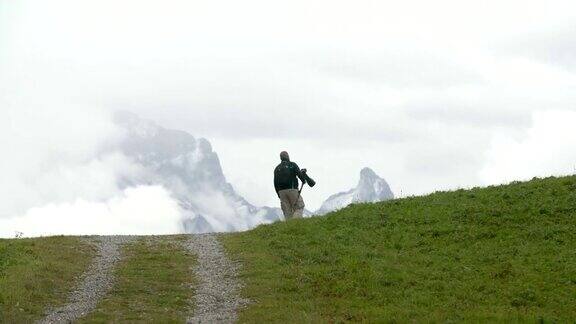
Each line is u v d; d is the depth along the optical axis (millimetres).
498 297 19656
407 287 20891
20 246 26484
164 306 19703
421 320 17641
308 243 26516
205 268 24344
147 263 24859
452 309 18625
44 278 21984
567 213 26641
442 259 23469
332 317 18344
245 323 17859
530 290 19875
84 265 24500
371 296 20125
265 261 24453
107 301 19984
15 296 19641
